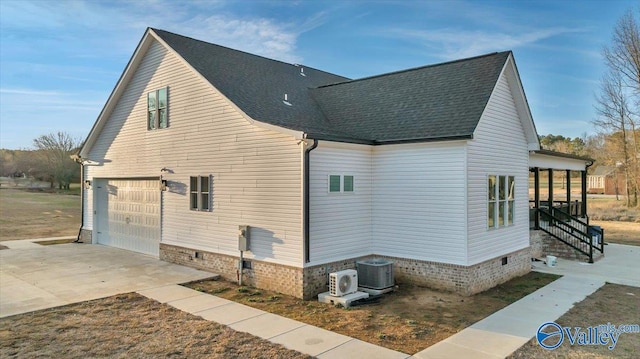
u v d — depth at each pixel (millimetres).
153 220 13727
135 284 9953
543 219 15109
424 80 12250
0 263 12477
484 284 9836
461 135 9008
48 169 51781
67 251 14672
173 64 12453
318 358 5785
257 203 9914
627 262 13484
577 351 6156
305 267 8914
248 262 10070
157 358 5754
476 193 9625
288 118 10828
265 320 7473
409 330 7008
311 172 9102
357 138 9828
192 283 10180
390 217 10398
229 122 10617
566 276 11406
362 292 9062
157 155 13070
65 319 7398
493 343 6422
